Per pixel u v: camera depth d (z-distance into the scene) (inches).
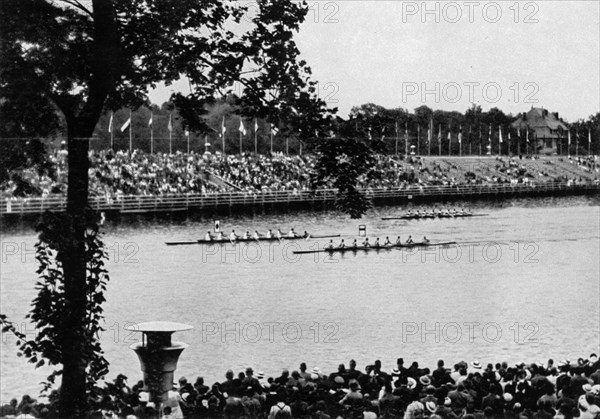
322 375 3184.1
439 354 4603.8
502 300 6328.7
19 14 2491.4
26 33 2509.8
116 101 2933.1
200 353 4562.0
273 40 2751.0
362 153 2768.2
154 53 2714.1
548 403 2738.7
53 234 2352.4
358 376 3125.0
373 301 6269.7
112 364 4197.8
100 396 2522.1
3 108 2728.8
